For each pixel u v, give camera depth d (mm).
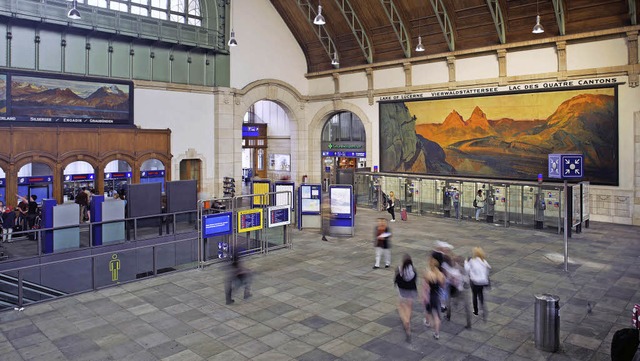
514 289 10445
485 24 20781
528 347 7574
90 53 19750
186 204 17109
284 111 30234
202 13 23625
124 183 20656
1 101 17297
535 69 19656
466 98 21719
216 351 7477
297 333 8188
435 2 21109
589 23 18219
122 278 12703
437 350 7480
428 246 14812
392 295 10180
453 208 20281
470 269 8820
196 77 23609
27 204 16188
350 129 27656
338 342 7805
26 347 7594
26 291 11117
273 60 26891
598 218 18531
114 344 7723
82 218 17281
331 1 24484
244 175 35500
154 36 21281
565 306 9352
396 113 24500
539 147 19641
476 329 8305
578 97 18562
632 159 17547
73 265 11930
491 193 18828
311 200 17781
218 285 10977
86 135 19359
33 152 17891
